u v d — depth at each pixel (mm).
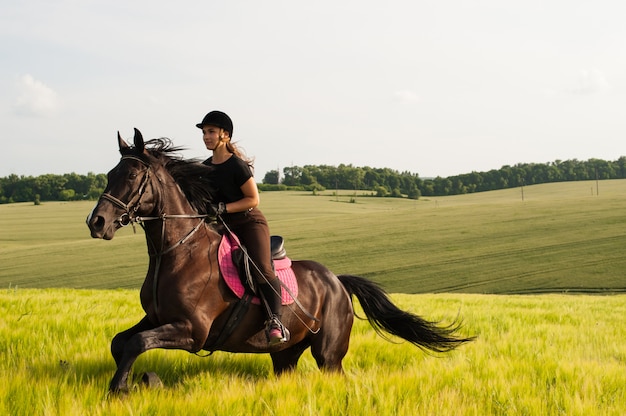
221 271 5238
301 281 5934
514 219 87312
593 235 72938
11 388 4684
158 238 5047
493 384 5641
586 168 199250
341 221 95312
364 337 8547
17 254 75812
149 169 4973
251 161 5691
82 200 161500
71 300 12953
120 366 4613
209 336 5359
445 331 6645
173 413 4445
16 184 164375
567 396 5289
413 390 5320
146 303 5137
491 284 54094
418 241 75938
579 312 15430
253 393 4941
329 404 4754
